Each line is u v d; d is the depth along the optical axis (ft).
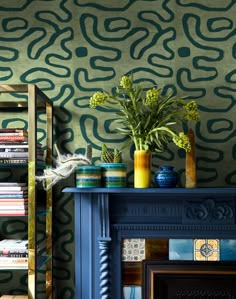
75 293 7.66
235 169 8.25
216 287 7.57
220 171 8.25
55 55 8.43
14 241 7.47
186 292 7.57
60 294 8.20
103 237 7.41
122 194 7.55
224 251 7.62
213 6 8.43
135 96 7.55
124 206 7.59
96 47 8.43
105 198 7.46
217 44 8.41
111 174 7.27
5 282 8.21
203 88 8.37
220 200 7.48
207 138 8.29
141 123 7.52
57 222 8.25
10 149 7.15
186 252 7.65
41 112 8.37
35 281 6.74
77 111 8.38
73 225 8.25
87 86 8.41
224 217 7.45
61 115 8.38
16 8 8.46
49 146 8.08
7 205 7.07
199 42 8.41
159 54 8.41
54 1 8.46
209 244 7.64
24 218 8.24
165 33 8.41
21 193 7.08
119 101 7.61
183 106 7.61
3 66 8.42
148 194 7.54
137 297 7.66
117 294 7.59
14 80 8.41
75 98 8.39
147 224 7.51
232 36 8.41
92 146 8.34
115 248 7.61
